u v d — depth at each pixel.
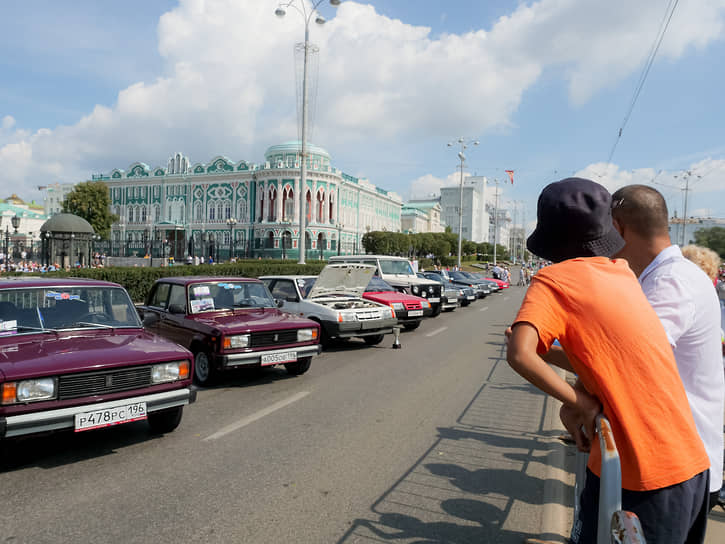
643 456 1.45
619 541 1.36
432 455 4.55
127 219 68.69
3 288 4.93
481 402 6.34
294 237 57.88
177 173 66.12
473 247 107.94
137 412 4.43
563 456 4.53
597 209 1.60
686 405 1.50
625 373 1.45
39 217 86.12
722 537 3.00
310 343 7.57
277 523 3.29
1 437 3.77
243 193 61.16
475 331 13.44
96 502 3.57
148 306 8.47
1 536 3.10
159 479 3.98
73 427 4.09
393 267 16.77
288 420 5.55
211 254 52.03
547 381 1.46
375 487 3.87
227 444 4.79
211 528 3.22
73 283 5.39
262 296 8.36
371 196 73.12
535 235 1.75
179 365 4.80
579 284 1.52
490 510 3.54
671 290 1.80
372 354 9.85
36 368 3.98
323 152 61.59
